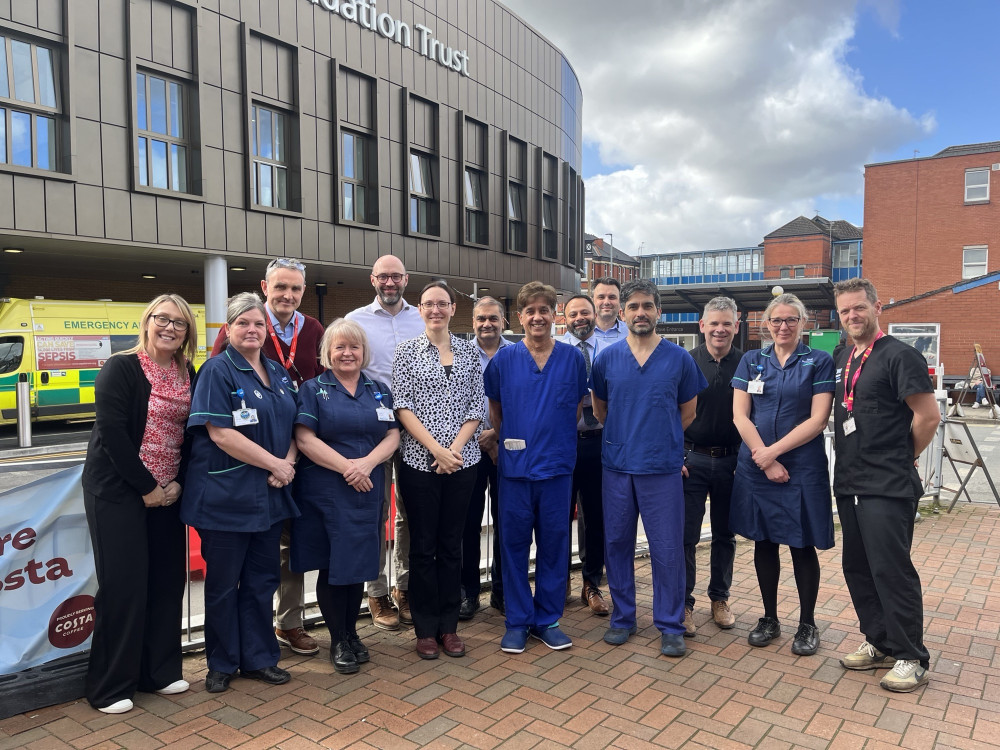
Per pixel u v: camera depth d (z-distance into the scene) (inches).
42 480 124.4
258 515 127.3
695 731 115.0
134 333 586.6
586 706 123.8
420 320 170.9
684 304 1338.6
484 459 173.5
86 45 491.2
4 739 112.0
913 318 926.4
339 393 139.6
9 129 463.8
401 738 112.5
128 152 514.0
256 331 131.0
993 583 193.0
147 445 122.5
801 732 114.8
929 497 296.2
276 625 150.1
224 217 577.9
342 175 676.7
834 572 203.0
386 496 165.8
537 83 970.1
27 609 123.1
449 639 148.9
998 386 872.3
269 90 614.9
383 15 709.9
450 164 816.3
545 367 152.7
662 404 149.7
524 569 152.9
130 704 121.9
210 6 562.3
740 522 153.7
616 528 154.9
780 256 2406.5
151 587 126.3
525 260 951.0
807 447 146.5
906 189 1278.3
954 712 121.6
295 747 109.8
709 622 167.5
